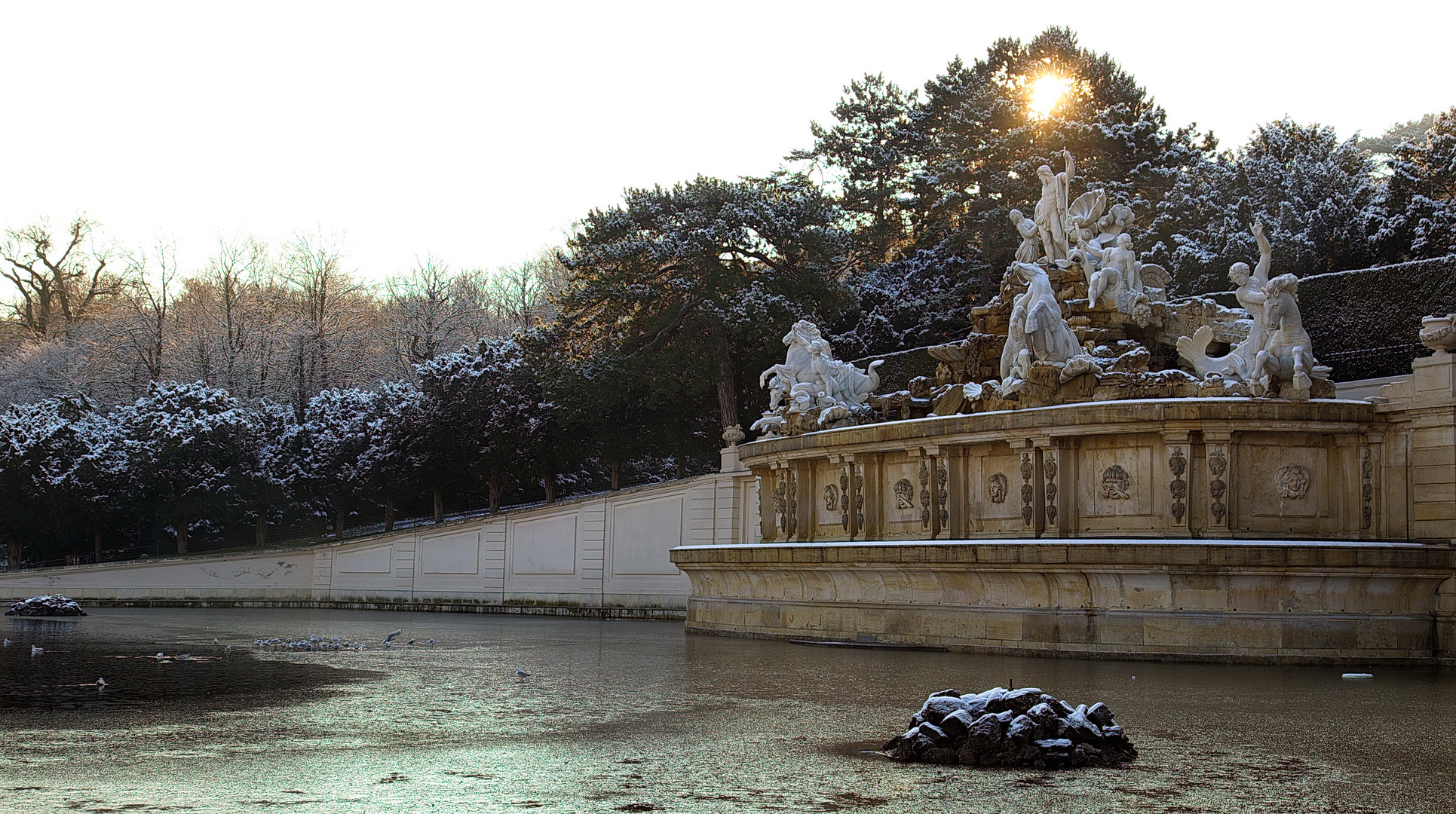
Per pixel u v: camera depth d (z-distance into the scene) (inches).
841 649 1173.7
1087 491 1179.9
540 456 2517.2
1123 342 1321.4
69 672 890.7
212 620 1739.7
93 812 403.2
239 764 500.7
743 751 540.7
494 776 479.2
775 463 1496.1
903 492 1336.1
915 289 2512.3
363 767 494.9
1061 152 2362.2
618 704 714.2
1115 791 458.0
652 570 1937.7
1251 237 2016.5
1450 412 1071.0
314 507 2871.6
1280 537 1119.6
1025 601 1125.1
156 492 2652.6
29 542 2763.3
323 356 3624.5
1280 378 1155.3
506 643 1257.4
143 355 3639.3
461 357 2640.3
